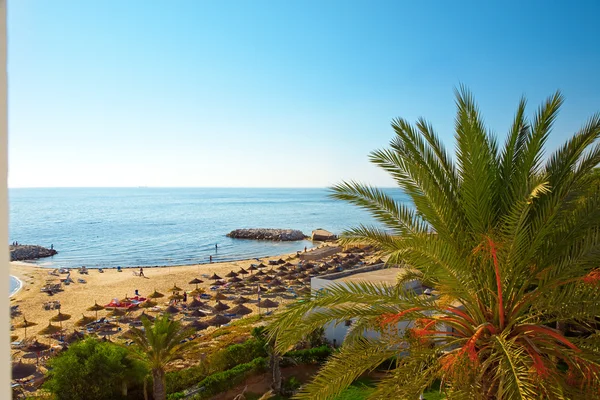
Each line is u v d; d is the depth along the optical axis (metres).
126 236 104.94
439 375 7.00
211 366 19.36
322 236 99.62
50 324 29.16
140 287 46.88
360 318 8.28
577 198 7.53
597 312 6.62
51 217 159.38
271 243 95.69
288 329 7.43
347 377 7.29
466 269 7.32
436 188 7.91
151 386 17.98
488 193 7.34
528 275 7.58
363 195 8.04
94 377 16.58
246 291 41.50
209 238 102.44
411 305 7.82
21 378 19.94
